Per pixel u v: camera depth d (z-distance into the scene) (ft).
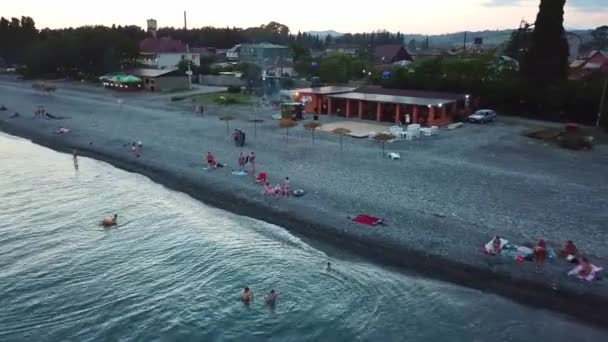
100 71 419.95
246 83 336.90
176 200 122.42
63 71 447.01
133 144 169.37
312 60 413.39
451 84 238.48
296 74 399.24
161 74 336.08
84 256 93.97
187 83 348.18
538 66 228.22
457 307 72.79
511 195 114.21
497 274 79.15
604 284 74.43
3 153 175.73
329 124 203.41
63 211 117.50
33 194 129.80
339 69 345.10
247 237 99.55
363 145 166.61
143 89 344.69
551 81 225.97
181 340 68.18
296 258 90.07
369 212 105.40
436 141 172.24
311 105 232.32
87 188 134.51
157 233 103.81
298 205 111.65
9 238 102.06
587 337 64.80
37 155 172.55
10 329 70.85
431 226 97.14
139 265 90.02
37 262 91.50
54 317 73.97
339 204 110.83
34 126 220.84
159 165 150.10
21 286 82.79
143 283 83.66
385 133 170.19
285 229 101.76
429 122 194.90
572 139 162.20
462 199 111.75
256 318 72.79
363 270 84.38
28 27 560.61
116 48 413.39
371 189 119.96
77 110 259.80
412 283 79.61
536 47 229.25
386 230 96.32
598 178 127.44
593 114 200.85
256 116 228.63
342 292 78.59
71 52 422.82
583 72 311.06
